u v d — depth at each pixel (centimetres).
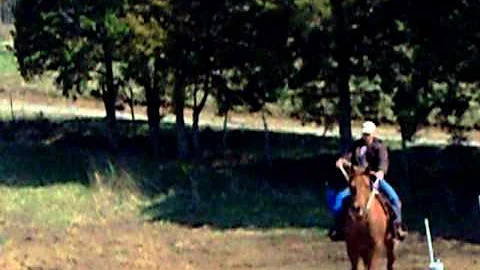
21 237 2734
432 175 3803
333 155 4397
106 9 4262
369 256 1642
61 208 3203
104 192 3412
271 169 4162
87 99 6594
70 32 4478
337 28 3531
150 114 4550
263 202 3338
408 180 3522
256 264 2411
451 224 2936
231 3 3859
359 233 1628
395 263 2280
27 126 5312
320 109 4225
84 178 3641
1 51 7944
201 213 3164
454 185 3609
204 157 4503
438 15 3306
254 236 2825
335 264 2375
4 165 3919
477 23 3192
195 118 4425
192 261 2450
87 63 4541
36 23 4541
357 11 3497
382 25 3491
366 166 1661
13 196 3356
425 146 4484
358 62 3678
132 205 3288
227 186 3603
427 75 3406
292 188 3694
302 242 2719
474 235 2725
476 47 3244
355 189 1611
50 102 6500
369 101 3944
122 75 4788
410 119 3462
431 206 3247
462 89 3650
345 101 3731
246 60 3978
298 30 3566
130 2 4225
